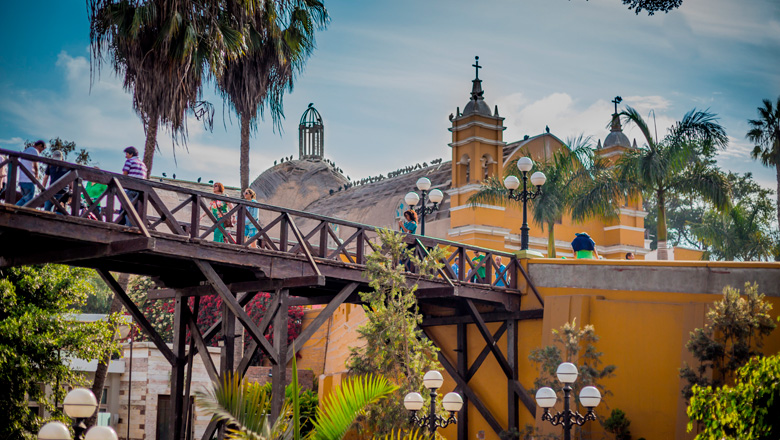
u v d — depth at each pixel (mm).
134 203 13242
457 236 30688
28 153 12320
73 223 12258
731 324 15547
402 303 16453
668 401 17766
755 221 44625
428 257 17188
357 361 16547
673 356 17844
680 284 18094
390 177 41562
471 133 30859
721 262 17594
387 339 16500
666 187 28922
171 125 19141
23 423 15336
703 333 15844
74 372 16516
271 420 14117
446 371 22281
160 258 14805
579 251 21125
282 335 14547
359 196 40781
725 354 15734
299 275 14984
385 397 15875
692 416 13484
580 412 18047
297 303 18797
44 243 13578
